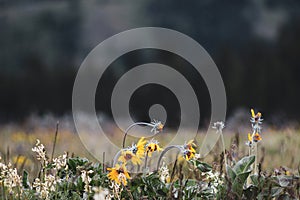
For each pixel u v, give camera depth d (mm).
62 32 170750
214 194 4484
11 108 74438
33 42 162500
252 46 72250
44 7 181750
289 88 60062
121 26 174875
